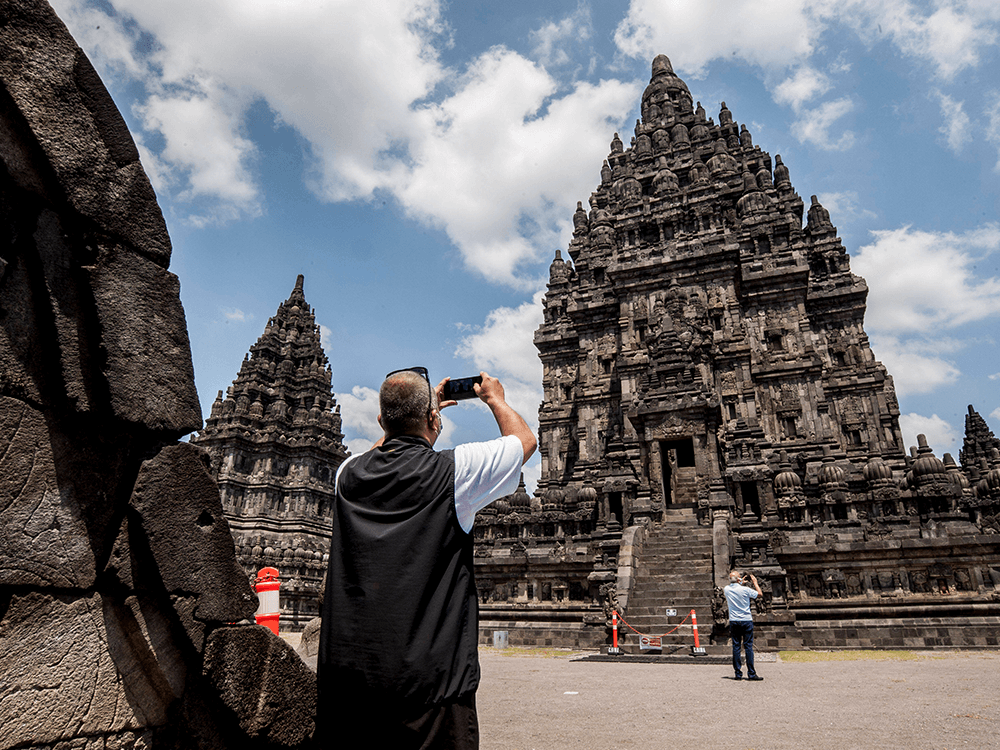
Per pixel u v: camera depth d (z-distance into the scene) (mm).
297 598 51812
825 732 8016
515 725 8680
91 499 2914
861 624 23359
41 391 2793
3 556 2562
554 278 67500
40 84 2867
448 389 3979
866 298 61156
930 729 8109
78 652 2797
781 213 61219
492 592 32344
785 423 48531
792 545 27969
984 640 22016
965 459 63000
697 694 11711
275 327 72250
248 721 3361
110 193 3131
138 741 2998
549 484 42000
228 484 60594
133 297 3170
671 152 61156
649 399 35312
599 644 25500
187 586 3166
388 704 2646
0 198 2738
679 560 27078
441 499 3084
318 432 66562
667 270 49406
